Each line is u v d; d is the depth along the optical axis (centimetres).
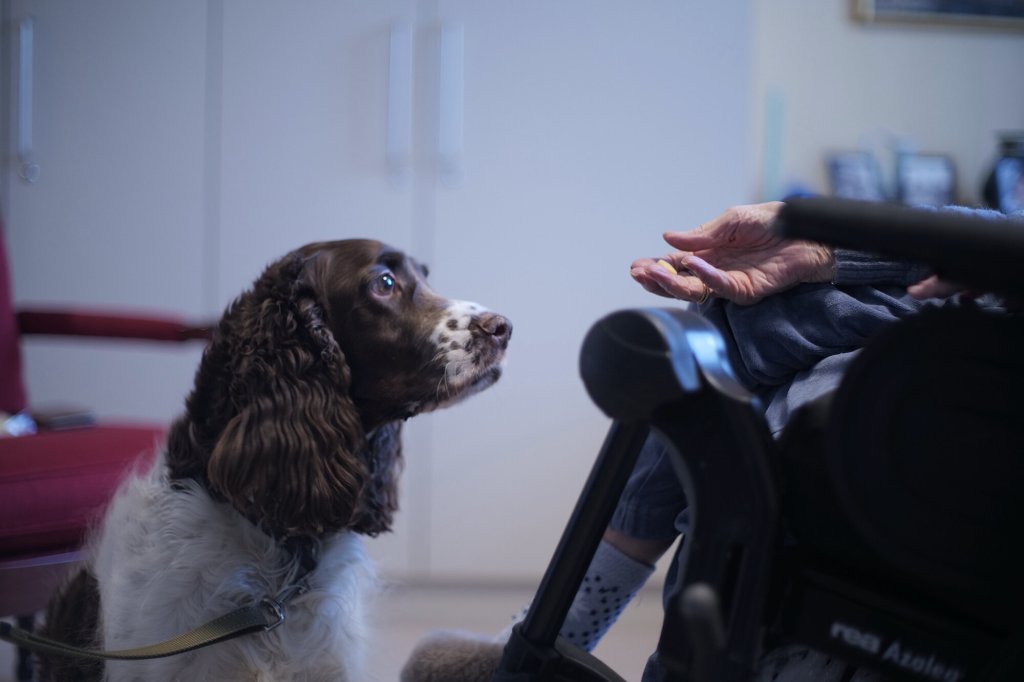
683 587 64
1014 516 57
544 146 268
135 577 121
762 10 317
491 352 138
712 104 269
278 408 120
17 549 154
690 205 271
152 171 265
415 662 110
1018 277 54
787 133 320
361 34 264
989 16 314
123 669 119
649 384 62
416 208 268
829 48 318
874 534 59
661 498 107
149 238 266
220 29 262
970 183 321
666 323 64
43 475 156
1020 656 57
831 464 60
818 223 58
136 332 194
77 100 262
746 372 99
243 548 120
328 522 121
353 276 131
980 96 318
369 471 136
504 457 271
